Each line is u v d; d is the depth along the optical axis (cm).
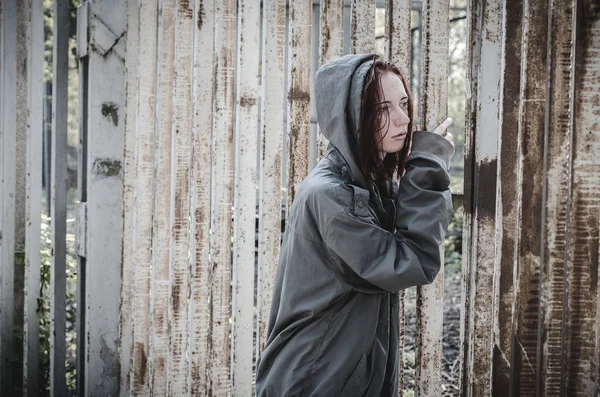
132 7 338
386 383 201
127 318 344
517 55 216
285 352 198
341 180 192
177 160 312
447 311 650
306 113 261
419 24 608
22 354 423
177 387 315
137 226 332
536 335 209
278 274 211
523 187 207
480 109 223
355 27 243
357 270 184
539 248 208
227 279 294
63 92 377
